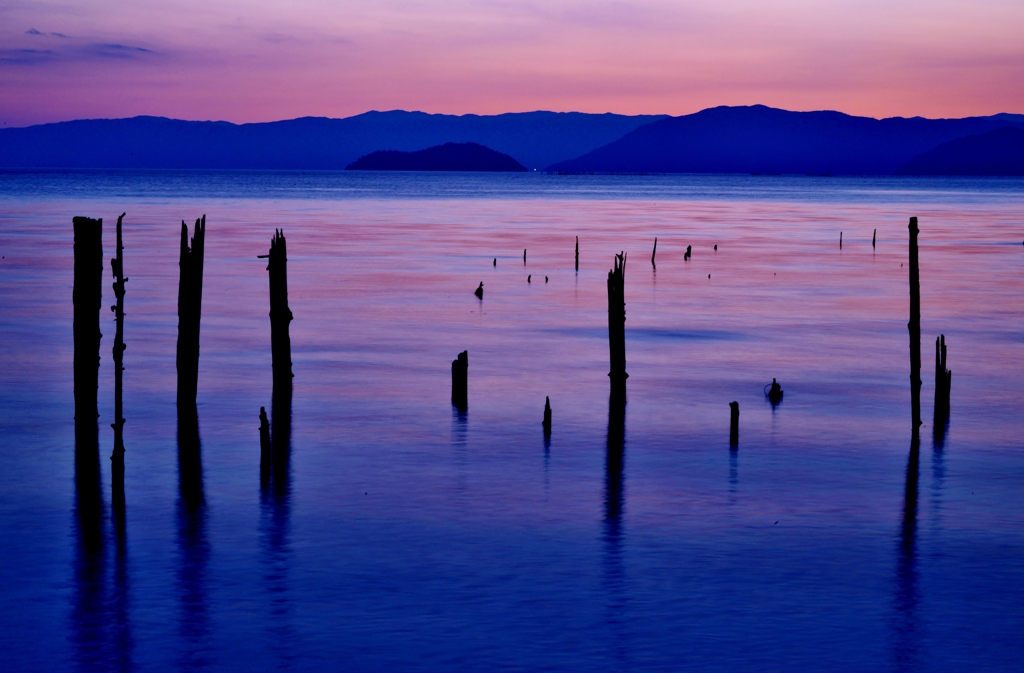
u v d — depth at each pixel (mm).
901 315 53219
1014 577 19594
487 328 47594
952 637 17094
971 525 22453
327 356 40344
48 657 16328
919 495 24500
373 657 16281
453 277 67188
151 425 29828
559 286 63312
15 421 30125
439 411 32031
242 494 24172
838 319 51625
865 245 98188
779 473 26141
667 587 18938
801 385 36250
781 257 85000
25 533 21609
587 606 18125
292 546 20922
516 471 26141
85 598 18438
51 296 55469
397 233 107000
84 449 27234
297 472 25859
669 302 57469
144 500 23688
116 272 23406
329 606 18109
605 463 26922
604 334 46344
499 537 21469
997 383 36812
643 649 16547
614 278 32938
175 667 16016
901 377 37750
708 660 16219
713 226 127062
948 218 149000
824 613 17938
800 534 21797
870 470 26453
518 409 32469
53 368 37219
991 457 27688
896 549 21000
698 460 27266
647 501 23875
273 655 16359
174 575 19453
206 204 168000
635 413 32094
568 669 15914
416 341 43938
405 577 19359
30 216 125188
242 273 67375
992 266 78438
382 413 31672
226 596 18531
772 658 16312
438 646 16625
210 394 33531
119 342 23438
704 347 43500
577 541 21281
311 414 31438
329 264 74062
